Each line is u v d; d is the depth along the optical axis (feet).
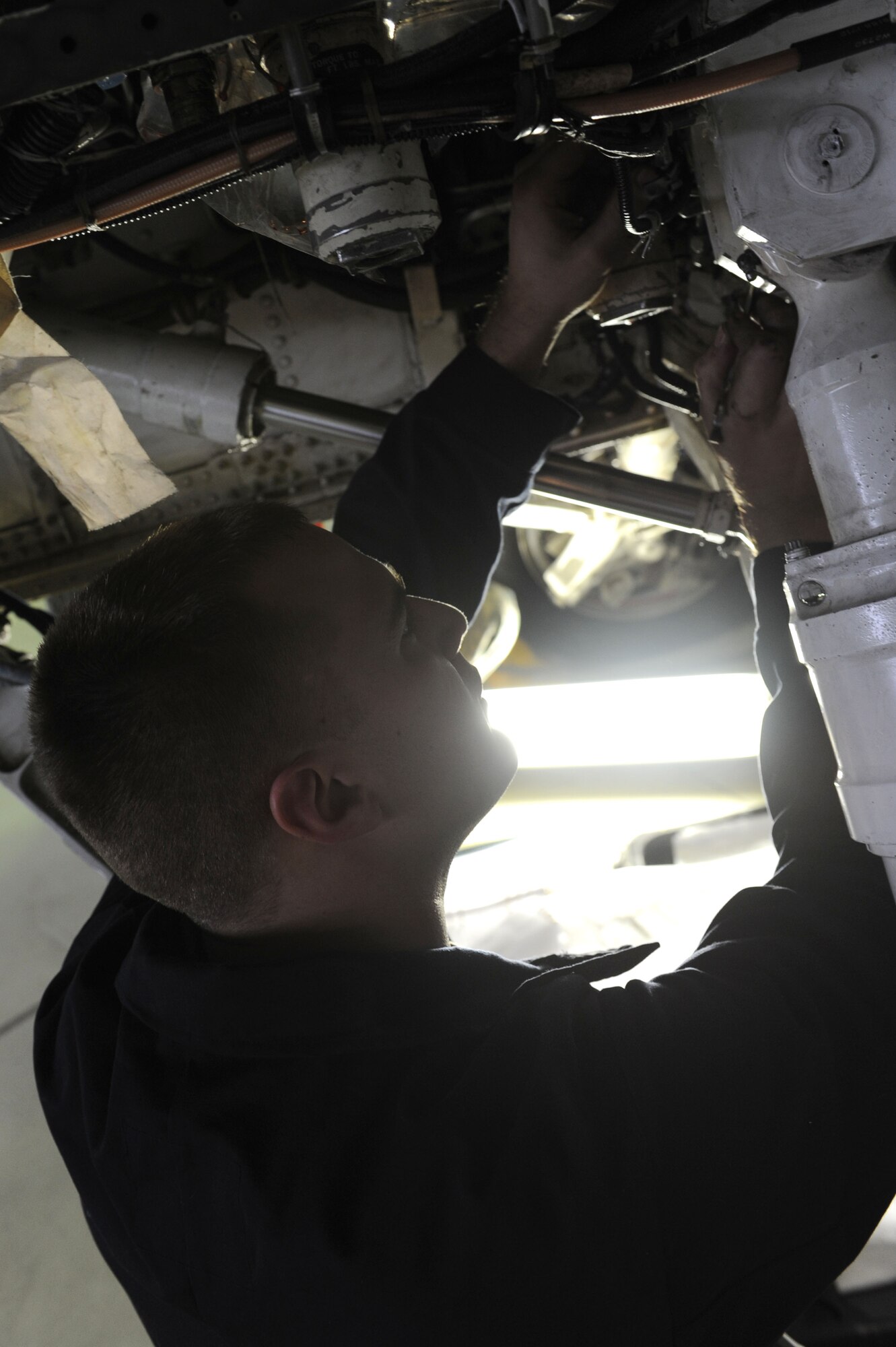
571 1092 2.26
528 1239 2.16
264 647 2.35
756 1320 2.41
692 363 4.70
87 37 2.10
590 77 2.33
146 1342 5.47
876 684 2.31
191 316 5.46
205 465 6.06
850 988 2.47
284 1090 2.35
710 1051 2.31
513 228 3.34
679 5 2.30
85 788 2.45
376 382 5.70
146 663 2.32
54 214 2.51
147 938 2.75
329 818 2.46
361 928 2.60
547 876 7.20
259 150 2.42
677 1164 2.25
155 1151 2.46
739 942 2.52
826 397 2.43
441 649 2.83
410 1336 2.14
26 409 2.69
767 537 2.93
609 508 4.27
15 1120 6.62
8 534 6.06
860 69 2.39
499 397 3.55
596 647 9.48
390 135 2.38
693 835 7.41
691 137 3.02
